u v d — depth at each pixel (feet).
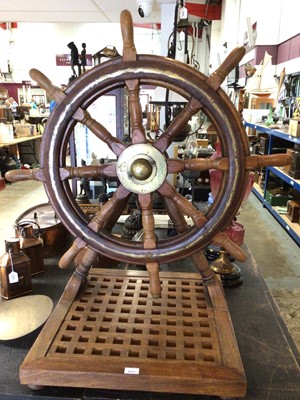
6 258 3.15
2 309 2.94
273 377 2.43
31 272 3.56
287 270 7.57
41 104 26.07
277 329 2.93
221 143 2.45
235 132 2.35
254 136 13.25
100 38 30.04
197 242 2.56
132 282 3.17
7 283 3.14
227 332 2.50
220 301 2.82
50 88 2.43
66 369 2.18
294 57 12.09
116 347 2.35
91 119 2.48
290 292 6.67
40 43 30.22
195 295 2.97
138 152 2.45
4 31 29.17
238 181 2.42
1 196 12.90
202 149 8.40
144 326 2.57
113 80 2.36
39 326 2.78
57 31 29.96
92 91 2.39
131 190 2.51
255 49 14.60
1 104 18.34
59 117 2.44
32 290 3.33
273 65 14.42
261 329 2.93
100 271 3.34
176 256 2.59
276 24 14.02
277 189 11.36
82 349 2.34
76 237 2.68
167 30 10.28
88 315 2.68
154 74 2.31
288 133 8.79
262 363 2.56
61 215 2.61
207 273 2.91
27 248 3.50
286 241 9.07
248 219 10.70
